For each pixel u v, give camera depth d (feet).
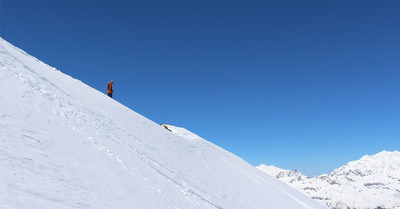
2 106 41.63
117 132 72.84
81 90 92.22
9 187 25.71
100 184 38.19
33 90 55.26
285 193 129.59
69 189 31.99
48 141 40.40
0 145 31.86
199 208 59.21
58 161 36.76
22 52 94.02
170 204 49.55
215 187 89.25
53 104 56.08
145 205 41.63
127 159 55.93
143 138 88.53
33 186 28.17
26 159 32.48
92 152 46.78
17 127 38.52
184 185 69.67
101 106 89.30
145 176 54.08
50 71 91.04
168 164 80.18
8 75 53.83
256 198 101.04
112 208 33.78
